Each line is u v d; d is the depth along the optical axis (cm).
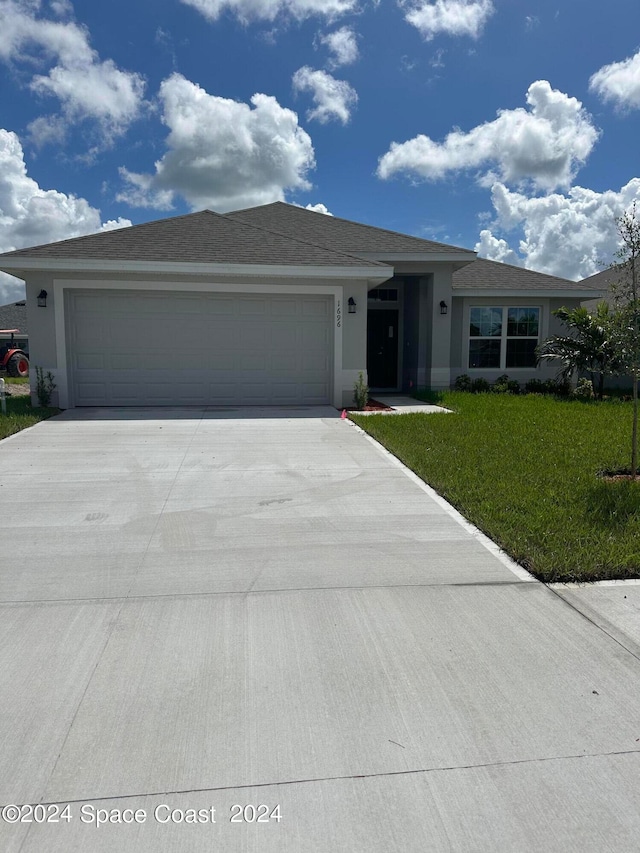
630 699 276
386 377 1722
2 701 271
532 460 725
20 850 196
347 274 1164
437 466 695
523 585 398
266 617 352
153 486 634
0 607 362
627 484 616
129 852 196
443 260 1460
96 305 1152
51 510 550
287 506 569
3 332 2756
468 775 230
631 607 367
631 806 216
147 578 405
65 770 230
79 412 1121
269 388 1225
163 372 1189
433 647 320
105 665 300
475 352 1642
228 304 1190
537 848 198
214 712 265
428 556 447
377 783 226
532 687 285
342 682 288
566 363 1512
